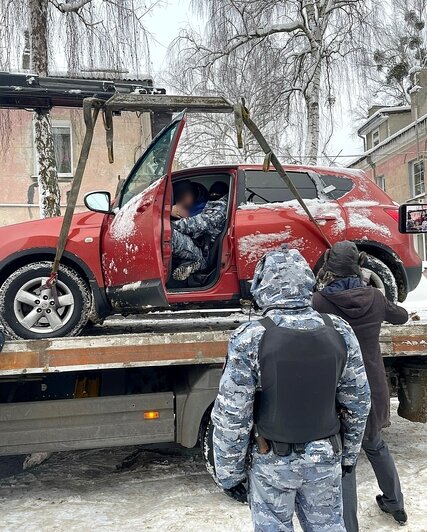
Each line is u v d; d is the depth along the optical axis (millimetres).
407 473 4340
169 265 4113
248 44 14977
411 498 3832
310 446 2223
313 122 15031
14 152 14703
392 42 15859
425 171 20438
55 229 4359
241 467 2271
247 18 14695
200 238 4656
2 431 3844
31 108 5547
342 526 2283
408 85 26359
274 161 4117
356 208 4805
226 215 4625
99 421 3963
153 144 4395
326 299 3303
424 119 20219
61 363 3723
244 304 4512
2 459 5055
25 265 4234
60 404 3914
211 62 14891
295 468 2215
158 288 3949
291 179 4852
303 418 2203
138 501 4008
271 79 15055
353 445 2424
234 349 2232
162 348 3869
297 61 15344
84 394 4062
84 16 9398
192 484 4305
